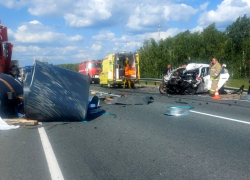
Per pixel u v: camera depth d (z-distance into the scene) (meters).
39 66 9.22
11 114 9.64
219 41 48.62
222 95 17.56
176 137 7.29
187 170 5.04
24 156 5.98
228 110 11.46
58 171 5.12
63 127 8.66
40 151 6.32
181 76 18.16
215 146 6.43
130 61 25.91
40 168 5.29
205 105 12.92
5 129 8.41
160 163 5.42
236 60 47.22
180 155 5.86
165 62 37.09
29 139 7.33
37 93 8.77
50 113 8.95
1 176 4.95
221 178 4.66
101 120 9.73
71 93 9.24
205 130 7.99
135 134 7.70
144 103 13.54
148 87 27.20
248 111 11.18
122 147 6.52
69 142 7.00
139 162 5.50
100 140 7.15
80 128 8.52
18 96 10.02
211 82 17.89
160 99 15.47
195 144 6.62
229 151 6.05
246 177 4.69
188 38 53.41
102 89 24.88
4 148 6.57
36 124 8.85
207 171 4.97
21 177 4.89
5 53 13.96
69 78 9.53
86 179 4.76
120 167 5.26
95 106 11.38
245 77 45.59
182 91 17.89
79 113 9.16
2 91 9.37
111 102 13.78
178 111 10.98
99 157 5.85
